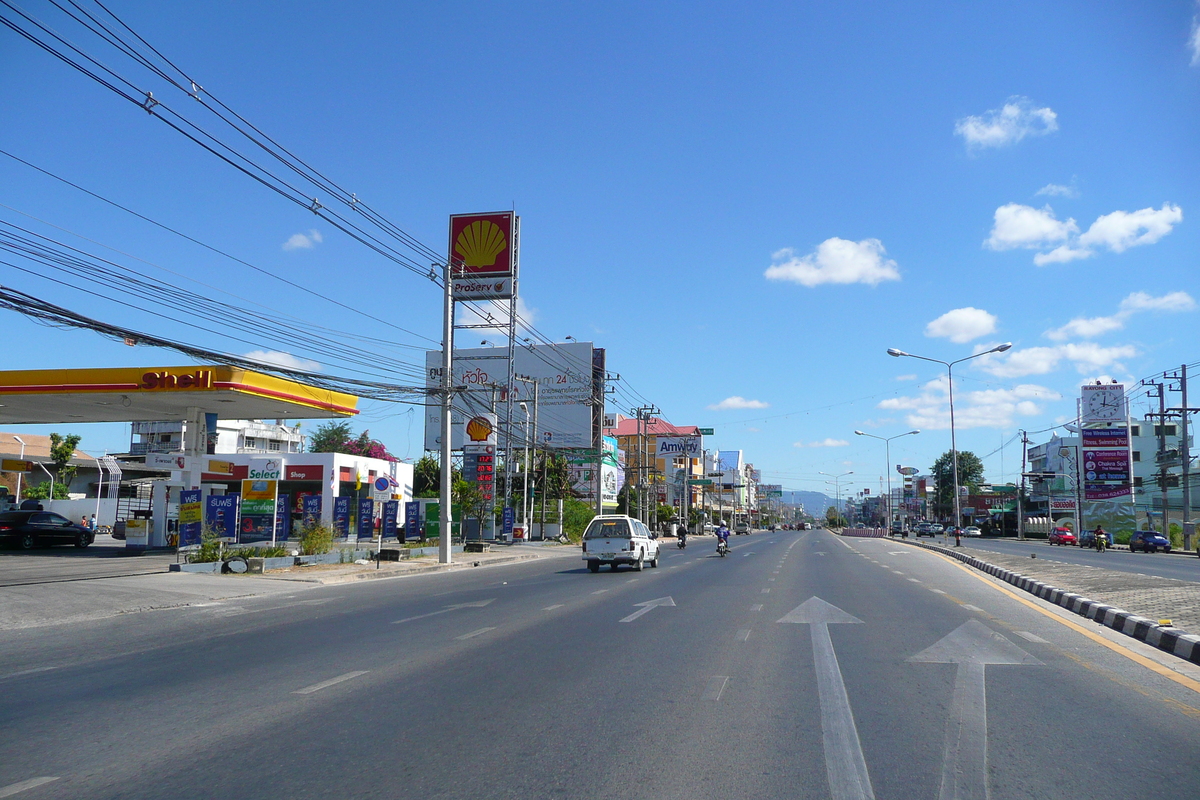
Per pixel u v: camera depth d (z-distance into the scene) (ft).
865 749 20.33
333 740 21.39
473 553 123.03
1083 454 245.24
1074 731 21.90
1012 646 35.42
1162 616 40.14
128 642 39.17
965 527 315.17
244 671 30.94
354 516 160.15
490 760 19.63
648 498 257.75
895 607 50.37
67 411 116.98
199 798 17.21
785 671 29.94
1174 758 19.61
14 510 116.37
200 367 97.60
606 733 21.90
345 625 44.14
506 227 159.84
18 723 23.43
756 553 136.77
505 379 233.35
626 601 55.31
